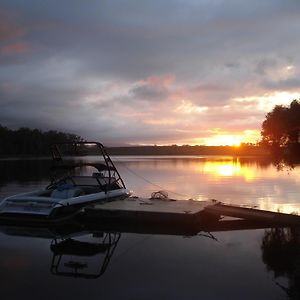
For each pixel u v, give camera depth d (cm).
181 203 1394
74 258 847
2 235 1081
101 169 1588
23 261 825
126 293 641
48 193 1433
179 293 639
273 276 716
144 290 655
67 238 1046
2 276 726
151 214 1220
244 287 665
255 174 3228
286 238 1022
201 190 2111
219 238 1032
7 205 1242
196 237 1048
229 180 2700
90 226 1225
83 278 714
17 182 2698
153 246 953
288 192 1977
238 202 1653
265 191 2030
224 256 852
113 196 1495
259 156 11525
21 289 660
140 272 747
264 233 1089
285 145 2162
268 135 2159
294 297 620
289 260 813
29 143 11088
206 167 4556
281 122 2084
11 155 10881
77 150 1591
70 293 643
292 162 2184
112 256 864
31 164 6019
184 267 775
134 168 4316
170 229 1169
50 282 693
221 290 651
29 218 1215
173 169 4112
